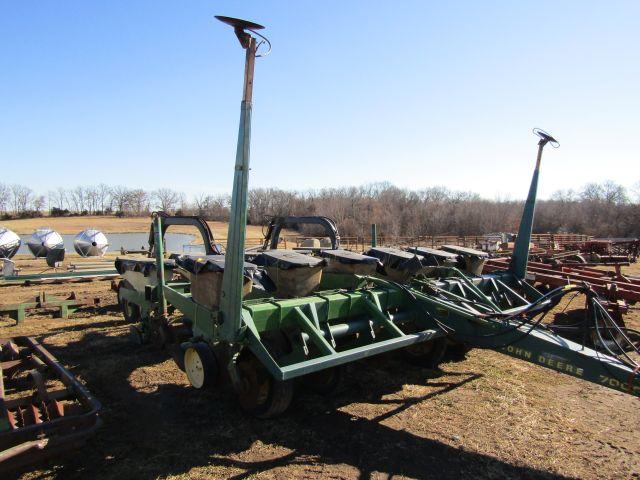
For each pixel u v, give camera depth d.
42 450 3.23
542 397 4.98
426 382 5.38
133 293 7.56
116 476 3.44
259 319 3.98
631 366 3.49
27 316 9.01
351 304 4.71
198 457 3.71
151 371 5.77
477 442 3.99
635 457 3.78
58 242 18.33
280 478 3.41
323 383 4.88
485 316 4.48
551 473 3.53
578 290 3.99
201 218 6.82
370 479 3.41
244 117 3.50
